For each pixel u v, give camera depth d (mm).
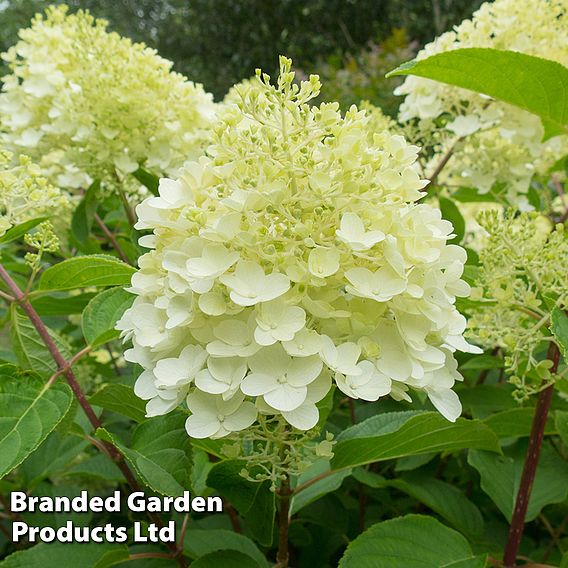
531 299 360
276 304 256
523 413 430
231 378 261
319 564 540
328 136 295
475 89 424
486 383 618
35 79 604
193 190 287
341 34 3014
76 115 577
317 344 255
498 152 653
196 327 275
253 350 254
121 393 365
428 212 300
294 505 404
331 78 2117
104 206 707
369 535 352
